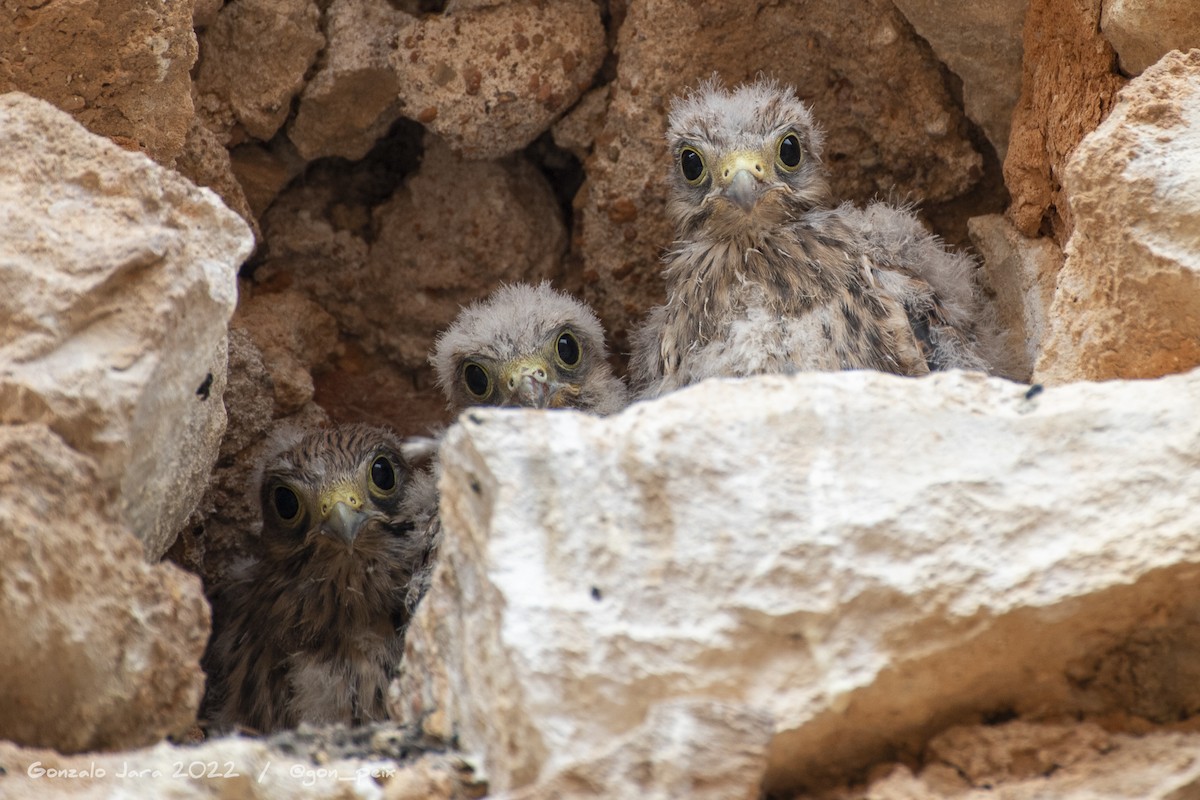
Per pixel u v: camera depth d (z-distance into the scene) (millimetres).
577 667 6832
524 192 13750
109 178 8102
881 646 6930
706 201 11758
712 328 11805
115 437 7332
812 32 12594
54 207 7898
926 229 12672
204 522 12445
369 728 7727
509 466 7219
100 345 7512
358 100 12820
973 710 7375
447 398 13219
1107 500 7145
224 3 12383
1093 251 8781
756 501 7109
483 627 7203
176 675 7492
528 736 6848
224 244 8391
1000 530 7086
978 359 11438
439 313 13812
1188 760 6855
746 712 6648
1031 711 7406
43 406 7199
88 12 9977
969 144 12602
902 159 12828
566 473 7207
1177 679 7375
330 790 6934
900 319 11320
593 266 13547
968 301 11938
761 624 6914
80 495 7137
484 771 7168
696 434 7262
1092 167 8648
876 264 11703
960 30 11727
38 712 7156
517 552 7051
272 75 12539
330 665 11734
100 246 7656
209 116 12516
